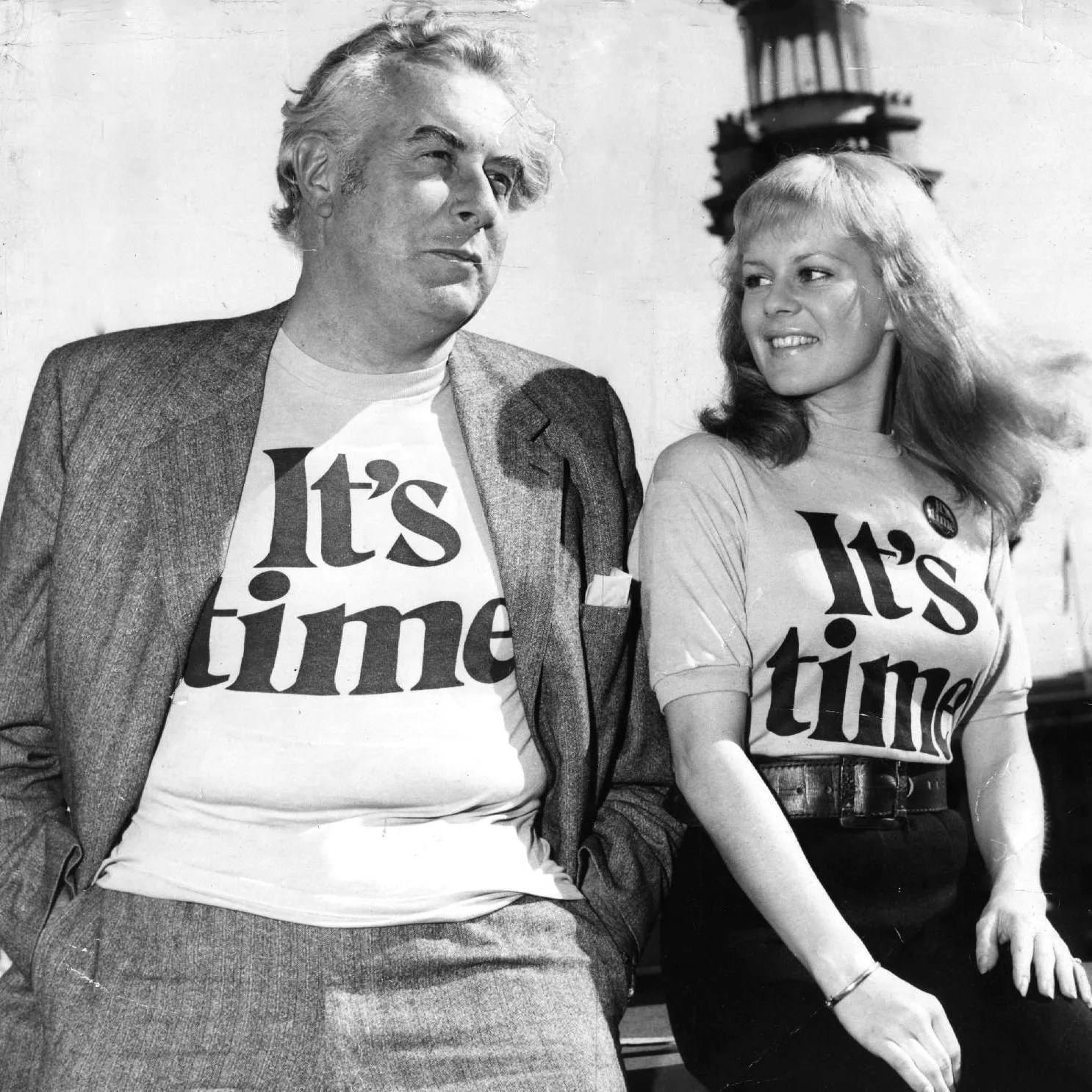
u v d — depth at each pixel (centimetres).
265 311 198
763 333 189
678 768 178
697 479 186
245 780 169
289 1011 161
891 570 183
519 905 173
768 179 192
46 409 185
